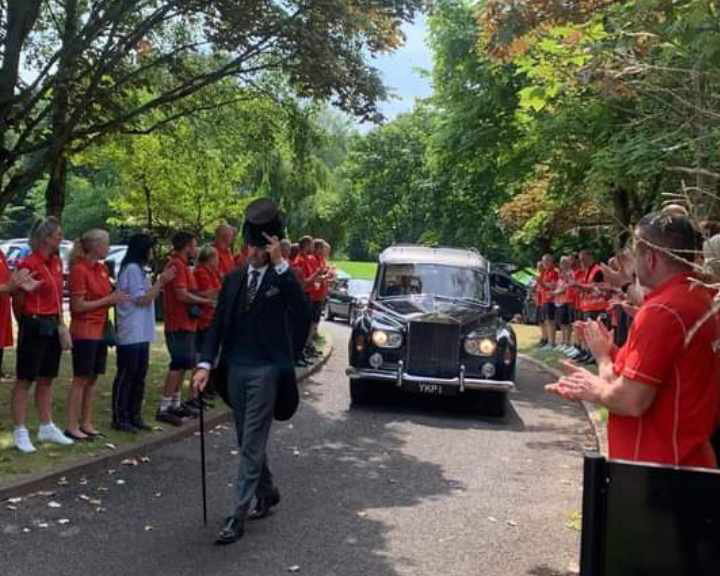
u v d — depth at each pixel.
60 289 7.51
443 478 7.60
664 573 2.48
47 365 7.52
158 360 13.51
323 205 36.38
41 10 12.11
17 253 26.14
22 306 7.21
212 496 6.63
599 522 2.51
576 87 6.12
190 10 11.34
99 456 7.29
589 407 11.12
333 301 26.59
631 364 3.23
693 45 4.43
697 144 3.92
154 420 8.97
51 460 7.07
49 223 7.33
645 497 2.49
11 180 11.16
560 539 5.99
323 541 5.75
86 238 7.78
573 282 12.26
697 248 3.38
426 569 5.32
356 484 7.27
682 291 3.25
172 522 6.00
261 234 5.88
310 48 10.94
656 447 3.24
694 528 2.46
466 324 10.72
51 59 11.31
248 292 5.90
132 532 5.75
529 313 27.88
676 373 3.21
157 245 21.02
